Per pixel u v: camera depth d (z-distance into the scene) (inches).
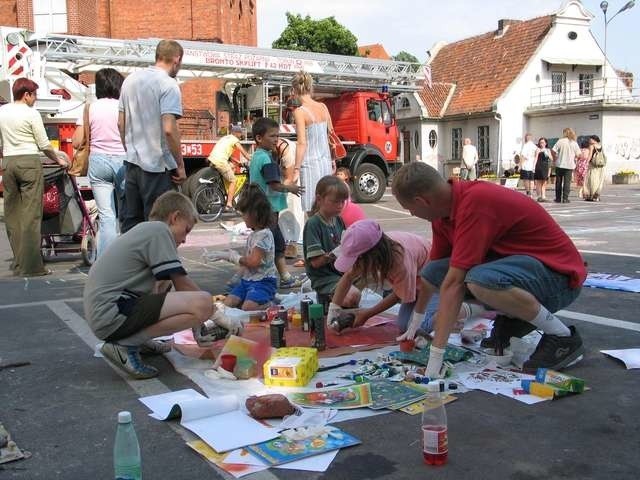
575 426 118.4
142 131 205.6
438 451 104.0
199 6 901.8
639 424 119.0
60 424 124.2
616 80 1342.3
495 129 1263.5
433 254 158.1
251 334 177.5
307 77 279.1
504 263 139.9
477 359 153.0
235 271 294.2
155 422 123.6
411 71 713.6
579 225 452.4
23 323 203.0
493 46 1402.6
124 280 145.3
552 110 1221.1
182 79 611.2
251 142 606.2
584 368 149.7
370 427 118.8
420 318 163.2
